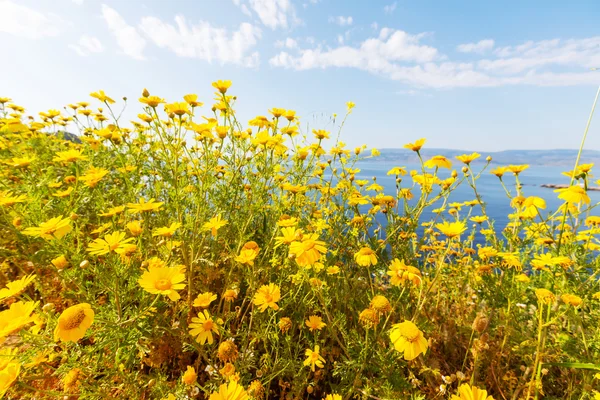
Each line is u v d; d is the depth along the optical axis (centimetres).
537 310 233
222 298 239
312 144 348
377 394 184
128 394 156
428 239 353
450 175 303
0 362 129
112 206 274
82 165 335
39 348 137
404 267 206
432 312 258
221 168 347
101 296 217
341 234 303
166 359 210
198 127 271
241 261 204
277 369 195
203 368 205
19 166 271
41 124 453
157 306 183
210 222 239
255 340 198
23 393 142
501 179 281
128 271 179
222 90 279
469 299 298
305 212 365
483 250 266
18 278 239
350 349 196
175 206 257
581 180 241
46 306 146
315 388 209
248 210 310
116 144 310
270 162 295
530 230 272
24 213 227
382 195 303
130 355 162
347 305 250
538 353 184
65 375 148
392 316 242
